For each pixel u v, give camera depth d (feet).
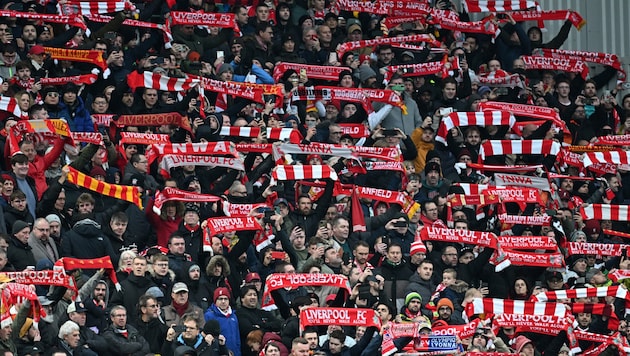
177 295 239.91
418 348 235.20
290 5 354.13
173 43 323.98
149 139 284.41
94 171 268.82
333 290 257.75
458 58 343.46
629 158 325.62
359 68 339.57
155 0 337.93
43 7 327.06
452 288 265.34
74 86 287.89
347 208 284.20
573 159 330.13
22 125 262.26
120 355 225.56
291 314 248.73
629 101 361.51
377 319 239.09
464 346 248.73
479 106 328.90
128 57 320.91
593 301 279.49
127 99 296.71
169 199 262.67
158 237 264.11
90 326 228.84
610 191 331.16
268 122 305.32
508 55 367.25
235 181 280.10
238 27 339.36
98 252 249.34
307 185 289.12
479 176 315.78
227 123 300.20
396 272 269.64
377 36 358.43
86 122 288.30
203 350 230.07
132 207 264.72
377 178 301.22
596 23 389.19
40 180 263.29
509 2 379.14
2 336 211.82
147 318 233.14
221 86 307.99
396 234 280.92
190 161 277.85
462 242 277.64
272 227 265.54
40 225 242.99
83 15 328.49
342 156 293.64
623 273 287.89
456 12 376.27
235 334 241.35
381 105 329.11
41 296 228.84
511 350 256.93
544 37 390.63
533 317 257.96
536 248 284.00
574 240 306.35
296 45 344.90
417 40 349.00
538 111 329.52
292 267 254.88
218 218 255.29
